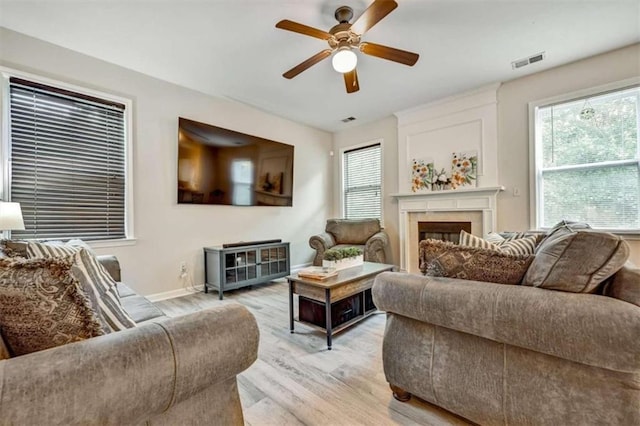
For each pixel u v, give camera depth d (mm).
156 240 3414
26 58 2607
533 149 3479
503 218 3711
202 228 3842
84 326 822
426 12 2340
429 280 1413
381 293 1503
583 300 1030
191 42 2699
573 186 3299
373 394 1615
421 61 3102
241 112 4297
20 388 599
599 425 1003
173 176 3561
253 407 1515
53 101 2779
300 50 2836
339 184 5676
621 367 931
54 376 636
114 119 3154
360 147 5340
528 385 1129
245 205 4281
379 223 4844
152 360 754
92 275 1128
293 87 3693
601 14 2395
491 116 3785
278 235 4809
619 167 3055
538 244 1799
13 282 771
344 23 2201
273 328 2551
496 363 1208
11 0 2137
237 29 2514
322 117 4895
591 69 3107
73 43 2717
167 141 3514
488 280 1347
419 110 4434
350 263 2842
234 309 1008
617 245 1052
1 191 2492
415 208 4480
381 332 2453
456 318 1248
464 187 3992
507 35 2672
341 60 2312
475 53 2969
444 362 1342
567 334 997
